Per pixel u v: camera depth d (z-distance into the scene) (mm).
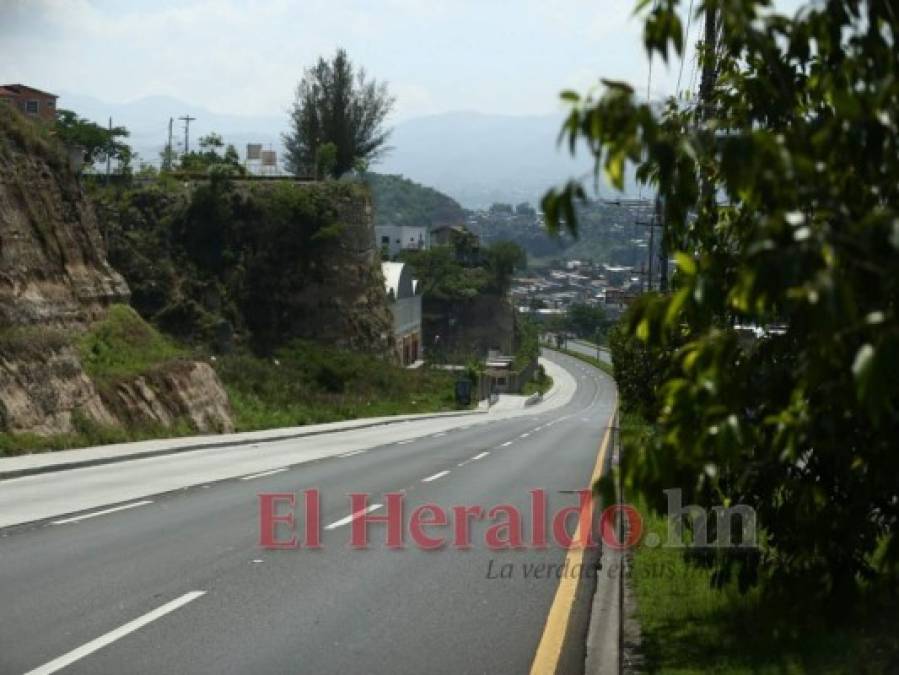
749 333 7961
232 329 76000
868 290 4668
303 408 55625
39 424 29516
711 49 8680
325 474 23609
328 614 9719
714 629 8641
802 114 6777
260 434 40156
